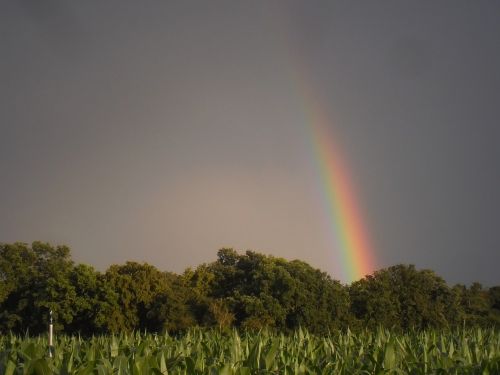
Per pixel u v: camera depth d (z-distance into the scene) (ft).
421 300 224.94
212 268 257.75
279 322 204.85
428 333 83.35
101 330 208.44
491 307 293.84
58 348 57.67
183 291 218.59
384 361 52.54
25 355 48.39
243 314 207.31
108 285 208.33
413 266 233.96
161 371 45.47
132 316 210.79
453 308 233.14
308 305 203.41
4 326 224.12
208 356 61.16
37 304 210.59
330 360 56.54
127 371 45.62
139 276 213.46
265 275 213.05
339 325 211.00
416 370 53.47
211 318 200.34
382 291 222.89
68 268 243.60
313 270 225.35
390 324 219.20
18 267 242.37
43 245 256.11
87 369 44.98
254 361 52.21
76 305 207.10
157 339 82.74
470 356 60.85
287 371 50.49
